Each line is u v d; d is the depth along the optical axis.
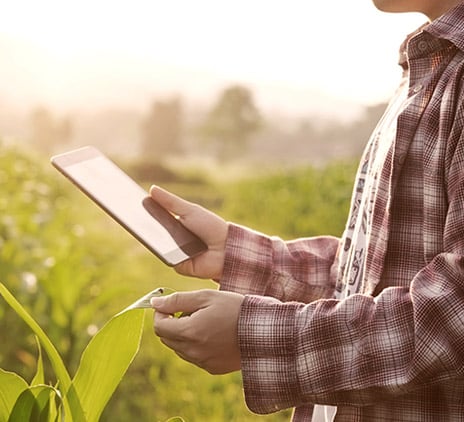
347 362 1.49
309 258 2.08
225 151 78.00
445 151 1.55
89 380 1.71
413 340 1.47
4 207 6.36
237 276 2.01
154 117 78.94
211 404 4.79
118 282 7.34
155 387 4.91
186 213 2.00
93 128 76.31
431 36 1.65
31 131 69.44
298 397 1.52
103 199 1.91
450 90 1.57
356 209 1.90
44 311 4.88
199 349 1.57
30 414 1.68
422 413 1.56
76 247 6.84
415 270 1.60
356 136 71.56
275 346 1.52
